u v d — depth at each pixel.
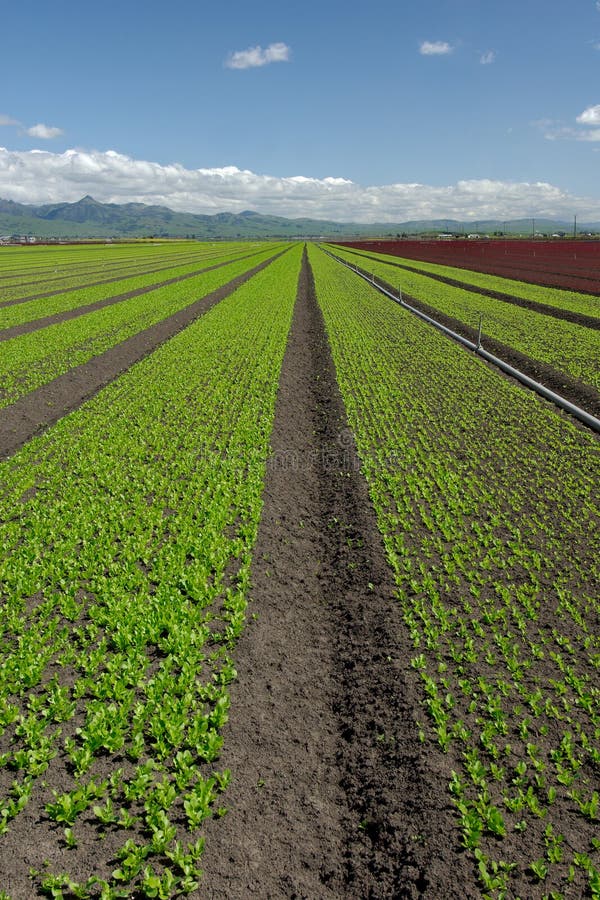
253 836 6.47
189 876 5.96
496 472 15.76
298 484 15.61
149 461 16.88
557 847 6.21
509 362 27.70
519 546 12.04
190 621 9.67
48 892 5.85
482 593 10.60
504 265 75.06
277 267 83.25
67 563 11.33
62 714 7.85
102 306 45.97
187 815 6.60
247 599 10.50
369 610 10.25
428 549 12.01
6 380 25.12
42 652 9.07
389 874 6.10
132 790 6.78
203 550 11.80
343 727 8.00
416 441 18.11
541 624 9.70
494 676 8.64
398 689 8.44
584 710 8.01
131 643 9.22
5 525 12.89
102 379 25.75
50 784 6.99
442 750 7.43
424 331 34.62
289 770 7.32
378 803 6.84
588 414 20.06
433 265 81.00
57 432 19.09
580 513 13.45
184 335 33.41
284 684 8.70
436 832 6.44
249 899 5.87
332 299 48.69
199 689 8.30
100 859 6.17
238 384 24.28
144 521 13.20
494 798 6.80
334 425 19.91
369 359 28.25
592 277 57.28
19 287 58.59
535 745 7.40
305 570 11.72
